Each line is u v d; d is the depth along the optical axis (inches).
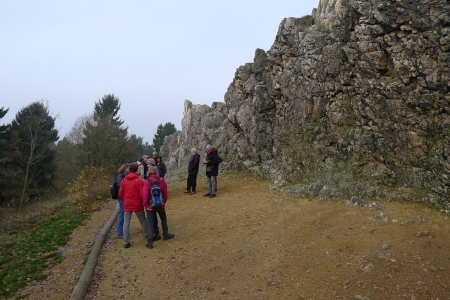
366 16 346.3
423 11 299.9
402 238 233.9
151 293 214.4
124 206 295.0
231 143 600.7
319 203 320.8
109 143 1117.1
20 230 387.2
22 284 234.4
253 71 571.8
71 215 432.8
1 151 986.7
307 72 418.6
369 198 304.7
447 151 272.4
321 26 434.3
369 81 341.1
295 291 195.9
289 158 420.8
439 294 178.1
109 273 246.8
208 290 210.8
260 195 390.6
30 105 1195.3
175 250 275.1
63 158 1127.0
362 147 336.8
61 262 273.0
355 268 208.2
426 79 291.4
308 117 412.8
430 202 270.5
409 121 301.6
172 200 449.7
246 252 250.5
